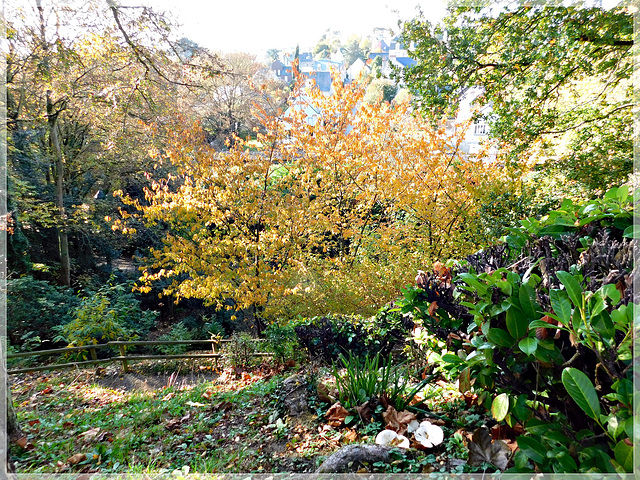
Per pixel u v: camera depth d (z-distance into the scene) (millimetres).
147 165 11453
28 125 9352
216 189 6785
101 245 12266
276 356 5441
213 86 10492
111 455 2768
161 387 5656
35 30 7488
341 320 5293
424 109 6277
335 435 2545
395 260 6668
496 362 1454
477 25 5934
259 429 2963
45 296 9070
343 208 8062
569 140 7113
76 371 6516
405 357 4176
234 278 6801
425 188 7160
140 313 10664
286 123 7707
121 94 8656
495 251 2092
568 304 1183
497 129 6355
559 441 1234
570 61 5637
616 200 1874
